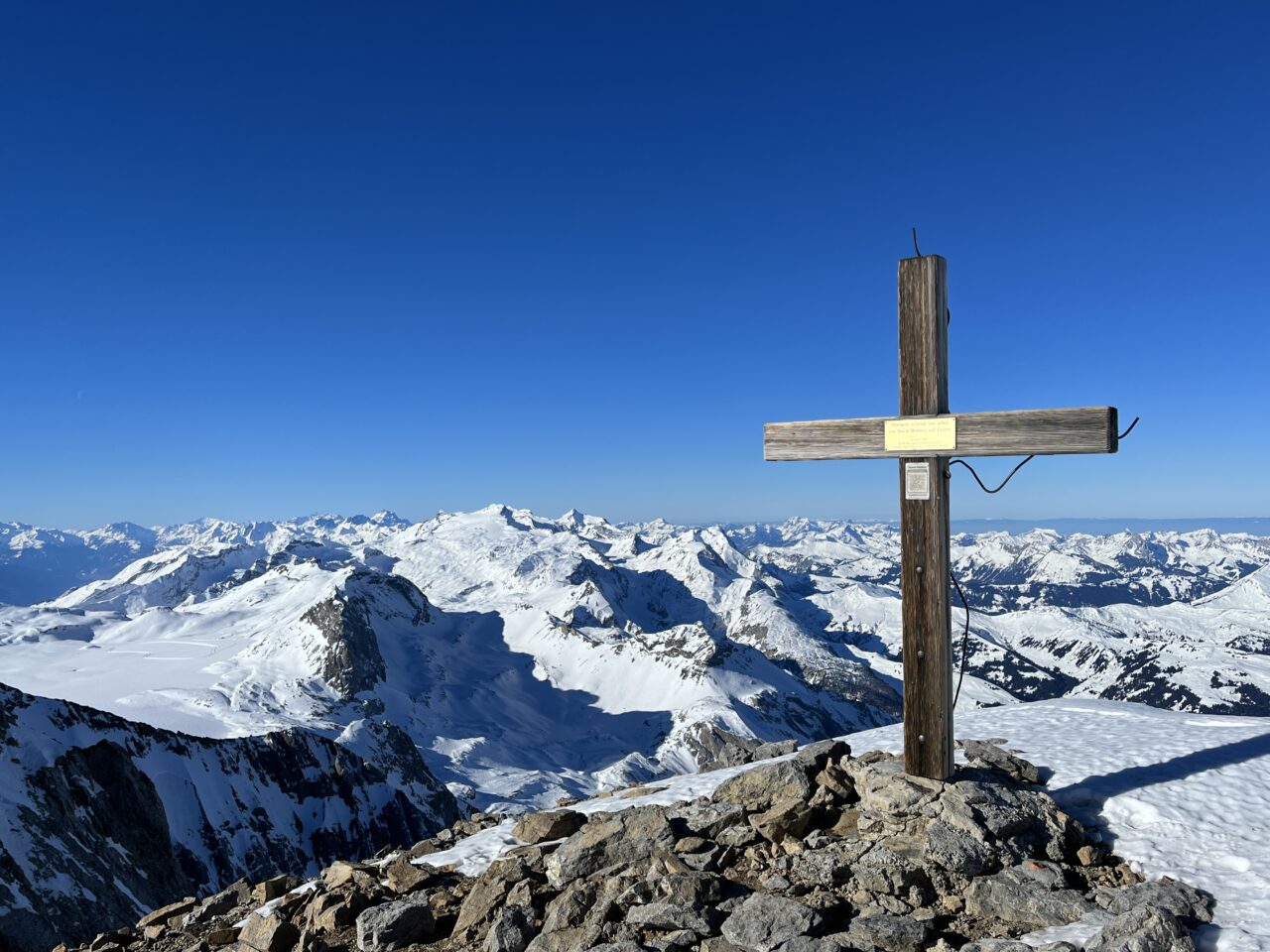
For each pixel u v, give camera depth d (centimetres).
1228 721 1761
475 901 1284
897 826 1298
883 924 1051
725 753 2195
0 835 7006
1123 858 1243
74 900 6912
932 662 1359
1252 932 976
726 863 1294
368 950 1223
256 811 14438
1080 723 1884
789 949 1005
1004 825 1223
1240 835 1235
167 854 9294
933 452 1334
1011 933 1048
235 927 1487
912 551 1377
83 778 9050
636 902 1176
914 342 1370
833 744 1608
